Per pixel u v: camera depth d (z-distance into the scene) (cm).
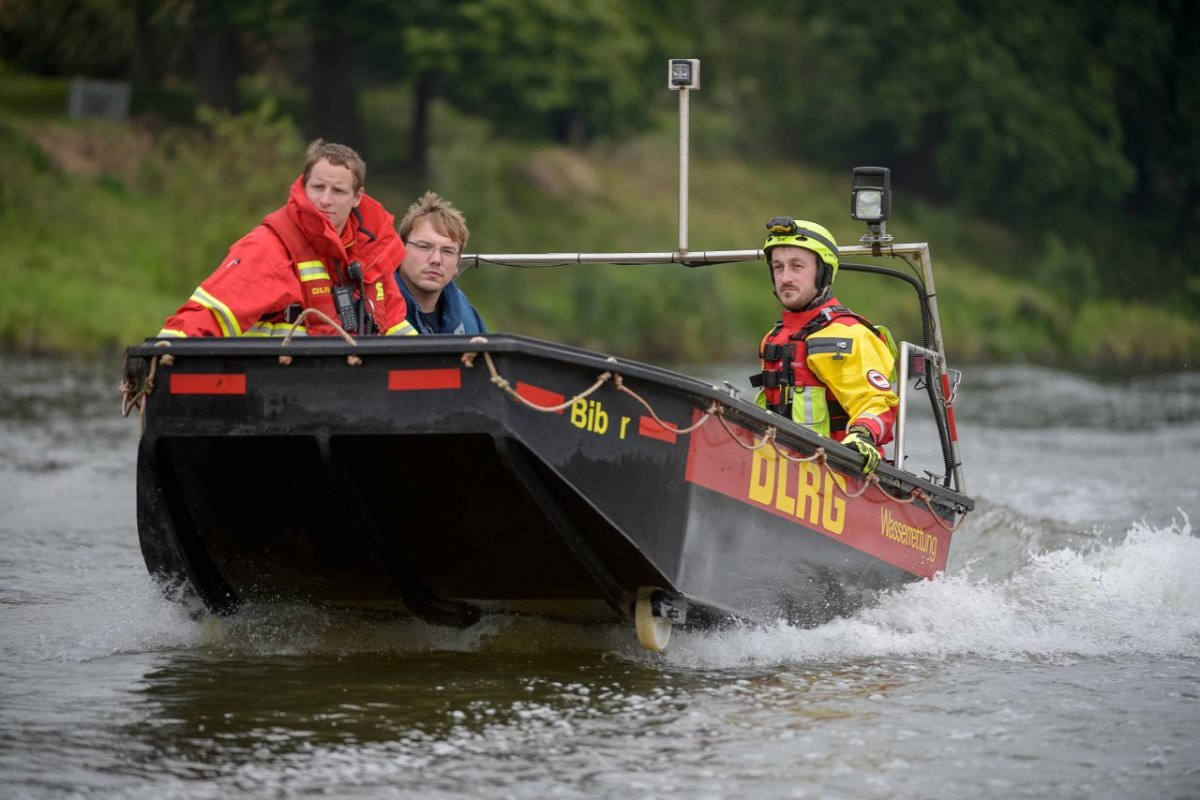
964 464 3322
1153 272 14125
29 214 7644
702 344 9306
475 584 1408
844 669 1439
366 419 1238
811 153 14925
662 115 13938
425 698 1299
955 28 14388
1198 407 5316
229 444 1294
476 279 9394
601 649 1497
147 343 1288
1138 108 15238
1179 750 1175
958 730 1225
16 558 2019
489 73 11188
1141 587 1822
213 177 8062
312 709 1260
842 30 14450
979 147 14275
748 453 1416
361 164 1431
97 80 11412
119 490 2639
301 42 12588
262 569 1434
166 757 1130
